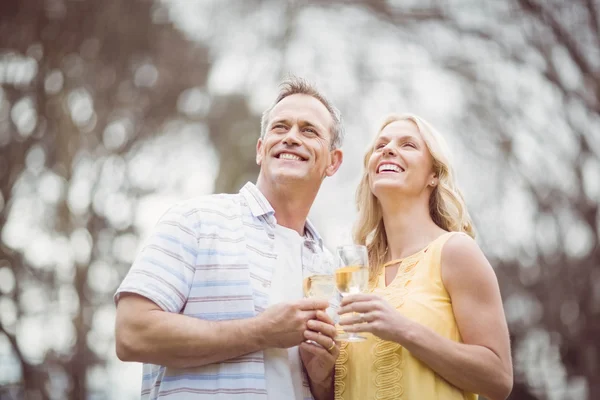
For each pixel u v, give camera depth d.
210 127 14.46
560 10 12.93
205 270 2.91
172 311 2.80
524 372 11.51
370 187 3.21
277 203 3.26
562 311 11.51
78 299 11.74
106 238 12.38
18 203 12.04
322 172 3.32
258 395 2.76
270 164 3.24
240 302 2.87
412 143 3.16
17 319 11.46
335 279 2.75
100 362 11.53
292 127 3.27
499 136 13.10
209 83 14.57
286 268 3.09
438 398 2.71
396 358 2.78
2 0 12.65
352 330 2.63
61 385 11.28
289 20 14.78
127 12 13.59
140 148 13.66
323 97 3.43
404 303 2.84
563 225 12.10
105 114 13.20
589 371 11.30
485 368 2.68
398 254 3.11
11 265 11.67
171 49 14.24
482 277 2.80
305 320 2.71
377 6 14.51
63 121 12.62
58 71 12.83
